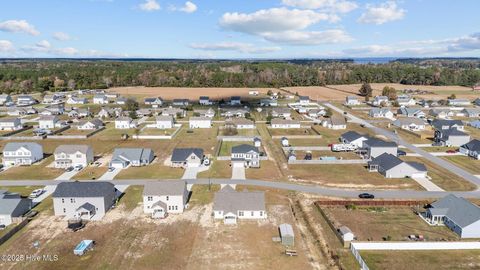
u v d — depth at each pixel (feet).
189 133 390.42
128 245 157.38
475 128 412.57
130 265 142.61
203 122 422.00
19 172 256.73
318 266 142.41
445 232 169.78
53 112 506.89
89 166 270.26
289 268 140.87
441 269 139.85
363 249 154.92
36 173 254.68
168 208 191.11
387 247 155.33
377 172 256.32
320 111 499.92
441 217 179.11
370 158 286.87
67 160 268.21
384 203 200.13
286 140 334.85
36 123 444.55
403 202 200.13
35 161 282.77
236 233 168.55
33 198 208.85
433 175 249.34
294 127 420.36
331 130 404.16
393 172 244.42
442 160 286.05
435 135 357.61
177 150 279.28
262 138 366.63
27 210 190.49
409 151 313.32
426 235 166.50
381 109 490.90
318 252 152.87
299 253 151.64
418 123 408.87
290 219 183.42
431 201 201.77
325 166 269.44
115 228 173.37
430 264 143.33
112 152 310.86
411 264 143.33
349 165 272.51
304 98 599.57
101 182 199.62
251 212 183.52
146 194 189.47
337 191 220.84
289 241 158.30
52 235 166.40
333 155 299.79
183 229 172.45
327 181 237.86
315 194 216.33
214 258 147.54
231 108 550.77
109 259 146.72
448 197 188.55
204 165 270.67
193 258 147.54
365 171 258.37
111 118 482.28
